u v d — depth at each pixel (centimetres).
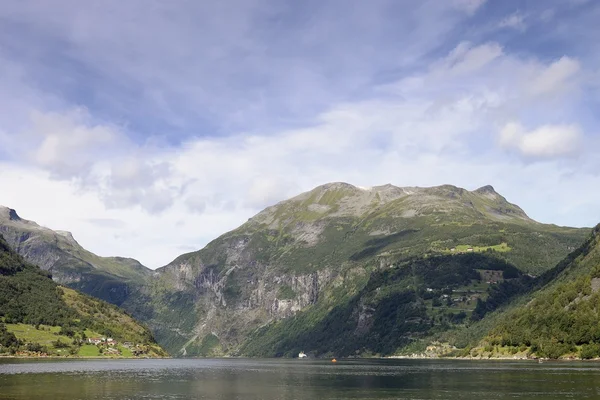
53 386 18100
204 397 16112
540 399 14288
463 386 18125
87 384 19012
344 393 17175
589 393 15275
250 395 16725
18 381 19700
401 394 16625
